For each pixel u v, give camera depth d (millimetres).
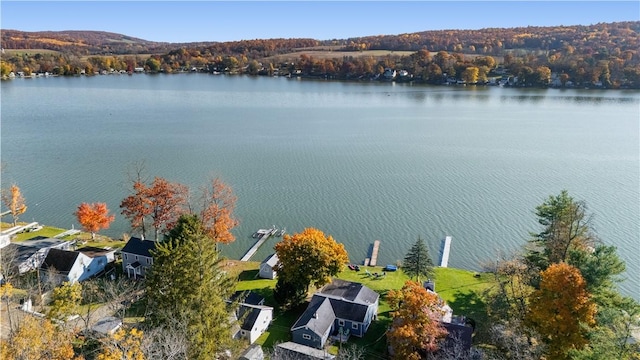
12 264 60594
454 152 139125
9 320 41688
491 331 51938
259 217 92375
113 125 175875
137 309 54125
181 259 41062
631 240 81125
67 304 45281
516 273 60031
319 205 98250
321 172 119375
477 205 97875
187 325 38438
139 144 145750
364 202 99875
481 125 180500
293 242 60188
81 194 101500
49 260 62938
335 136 161250
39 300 54062
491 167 123688
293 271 58312
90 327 46156
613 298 45625
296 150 141000
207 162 126375
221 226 67938
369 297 59531
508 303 54938
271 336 53750
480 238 84312
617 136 158625
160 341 35281
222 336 40875
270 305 60469
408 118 196750
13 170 117125
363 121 189875
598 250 48031
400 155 135750
